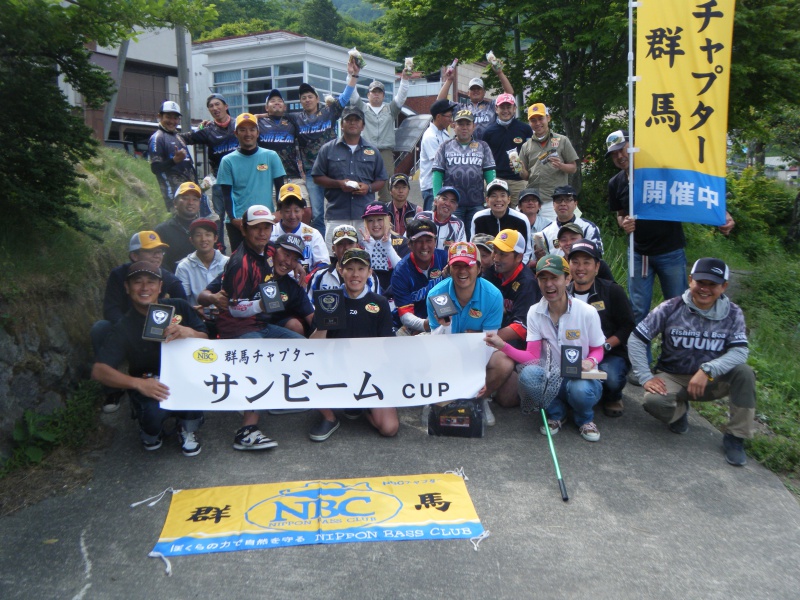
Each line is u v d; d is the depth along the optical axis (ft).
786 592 10.48
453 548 11.36
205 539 11.42
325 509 12.30
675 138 17.90
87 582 10.43
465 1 39.32
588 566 10.98
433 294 15.94
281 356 14.89
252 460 14.21
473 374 15.37
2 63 14.25
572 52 38.99
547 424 14.38
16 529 11.75
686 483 13.67
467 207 23.94
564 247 18.22
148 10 14.71
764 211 60.29
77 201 16.29
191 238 17.35
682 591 10.44
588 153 42.86
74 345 16.20
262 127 25.26
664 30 17.78
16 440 13.73
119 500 12.67
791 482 14.06
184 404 14.21
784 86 37.42
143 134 77.77
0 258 14.89
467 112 23.67
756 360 21.35
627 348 16.12
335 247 17.38
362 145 23.17
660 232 18.74
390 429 15.17
